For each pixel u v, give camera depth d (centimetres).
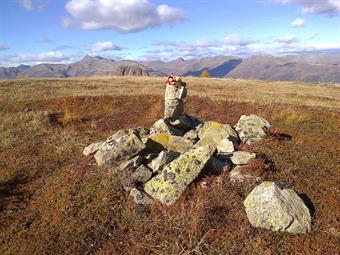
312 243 920
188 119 1686
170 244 929
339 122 2133
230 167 1265
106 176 1273
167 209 1069
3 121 2322
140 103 2944
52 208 1168
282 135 1770
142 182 1227
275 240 932
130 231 1016
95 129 2177
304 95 3597
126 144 1328
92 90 3572
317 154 1505
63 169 1491
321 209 1069
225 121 2258
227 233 961
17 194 1309
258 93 3641
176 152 1331
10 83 3878
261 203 1000
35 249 972
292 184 1195
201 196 1095
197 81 4950
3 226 1097
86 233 1020
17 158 1700
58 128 2189
